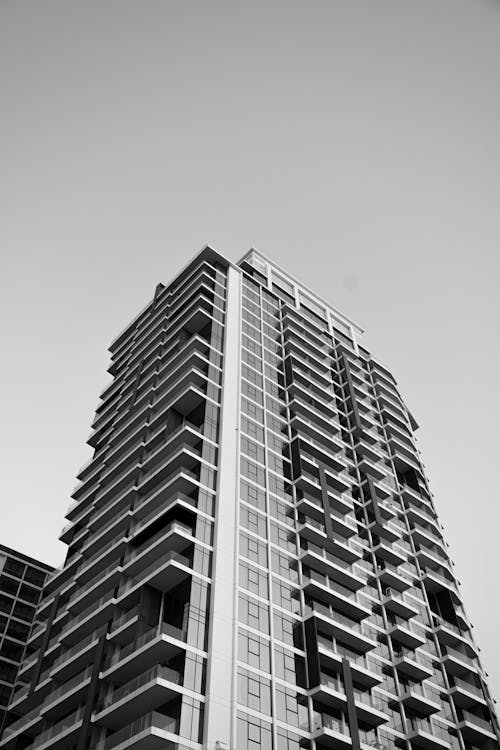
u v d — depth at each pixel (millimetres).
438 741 59562
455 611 75500
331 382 94000
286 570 60750
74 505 78688
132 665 49250
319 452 76688
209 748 43594
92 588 59875
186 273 98500
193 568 53625
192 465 63844
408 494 87000
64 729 49719
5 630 93875
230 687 47875
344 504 72750
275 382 82875
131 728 43875
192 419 71562
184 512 58469
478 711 66500
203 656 48625
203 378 73062
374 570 72062
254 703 48531
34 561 105062
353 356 107188
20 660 91250
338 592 63406
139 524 61812
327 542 66438
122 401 86188
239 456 67062
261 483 66688
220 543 56812
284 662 53312
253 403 75812
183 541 55375
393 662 64125
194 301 86375
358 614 63906
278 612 56531
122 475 69188
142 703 46406
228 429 68938
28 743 57062
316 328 103812
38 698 58375
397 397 107125
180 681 46125
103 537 65500
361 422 92875
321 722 51781
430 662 67812
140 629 50656
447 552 86188
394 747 57031
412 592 74562
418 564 78750
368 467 84125
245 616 53438
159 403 74125
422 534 82000
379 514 77250
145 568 57031
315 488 70625
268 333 90562
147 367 85938
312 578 61812
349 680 55406
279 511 65625
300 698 52156
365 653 62438
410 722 60406
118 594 56188
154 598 53500
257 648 52156
